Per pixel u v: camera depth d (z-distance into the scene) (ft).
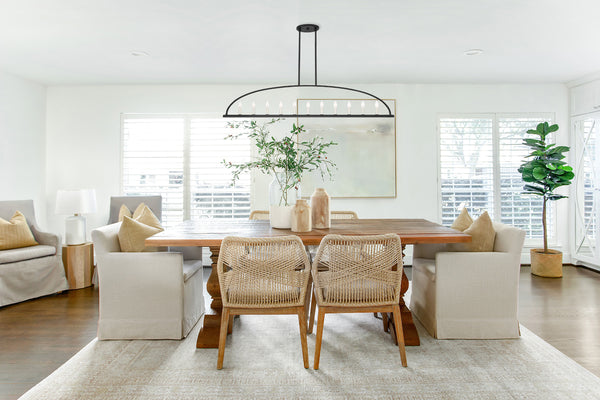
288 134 15.46
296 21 9.30
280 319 9.51
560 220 15.70
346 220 10.62
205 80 14.76
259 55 11.80
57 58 12.01
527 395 5.97
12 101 13.89
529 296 11.21
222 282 6.75
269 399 5.87
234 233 8.11
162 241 7.32
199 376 6.57
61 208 12.33
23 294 10.77
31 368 6.90
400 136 15.61
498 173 15.64
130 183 15.66
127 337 8.15
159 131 15.62
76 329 8.75
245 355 7.40
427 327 8.69
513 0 8.34
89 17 9.02
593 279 13.19
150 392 6.07
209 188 15.67
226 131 15.57
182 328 8.21
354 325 9.05
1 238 10.94
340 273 6.72
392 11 8.82
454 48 11.32
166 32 9.95
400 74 14.12
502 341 8.02
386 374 6.63
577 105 15.11
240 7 8.55
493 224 9.38
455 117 15.62
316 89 15.43
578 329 8.69
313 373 6.67
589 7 8.68
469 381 6.39
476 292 8.14
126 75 14.01
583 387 6.19
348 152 15.51
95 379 6.47
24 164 14.47
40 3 8.30
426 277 8.81
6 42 10.61
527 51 11.64
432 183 15.67
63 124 15.57
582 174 14.98
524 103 15.60
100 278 8.19
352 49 11.38
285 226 8.80
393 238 6.61
